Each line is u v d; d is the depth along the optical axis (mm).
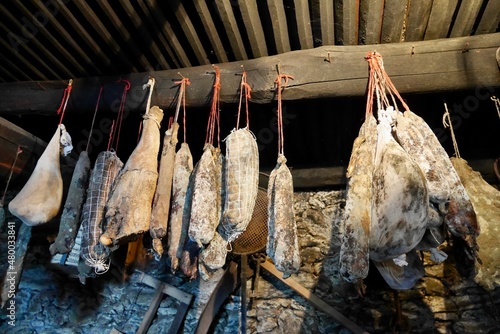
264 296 2998
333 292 2904
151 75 2162
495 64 1758
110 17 1925
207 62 2234
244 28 1995
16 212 1832
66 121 2904
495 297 2674
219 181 1807
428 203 1432
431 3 1758
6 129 2502
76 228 1958
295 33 1989
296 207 3406
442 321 2664
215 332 2943
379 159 1550
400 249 1423
